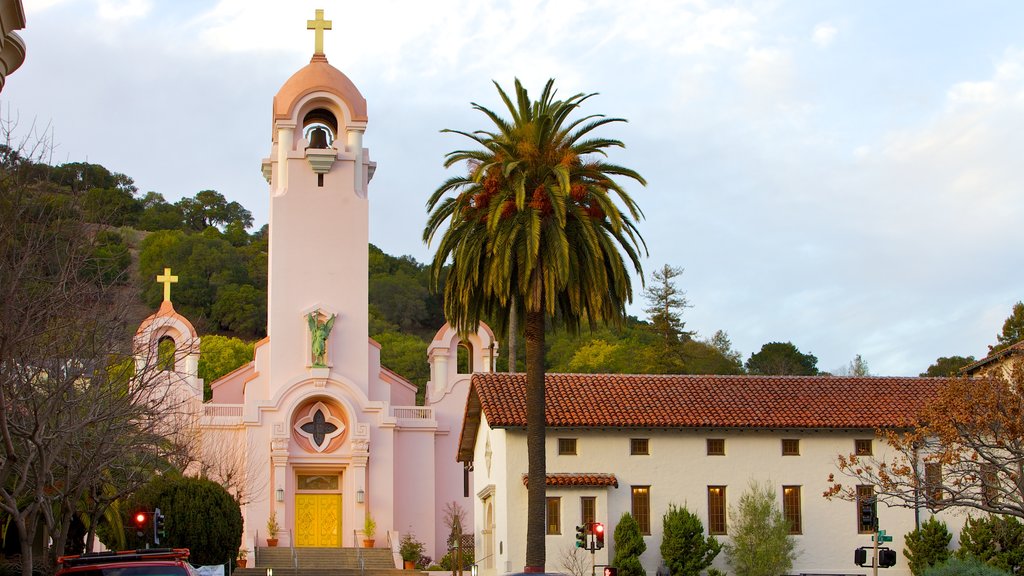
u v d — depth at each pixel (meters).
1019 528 51.44
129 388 39.38
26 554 30.92
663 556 51.66
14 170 30.22
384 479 72.50
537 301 41.66
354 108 75.94
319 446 72.12
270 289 73.69
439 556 74.00
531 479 42.12
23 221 30.44
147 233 159.62
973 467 49.56
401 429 74.88
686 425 52.84
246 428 71.00
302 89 75.69
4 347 28.17
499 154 42.59
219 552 51.88
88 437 37.00
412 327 149.75
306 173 75.06
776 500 53.31
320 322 73.12
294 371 72.75
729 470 53.56
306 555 67.31
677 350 108.81
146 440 42.66
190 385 70.31
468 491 75.94
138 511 46.22
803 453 54.09
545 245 41.81
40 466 32.28
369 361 74.88
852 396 56.22
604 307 43.00
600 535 44.38
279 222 74.31
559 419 52.41
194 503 51.56
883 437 49.84
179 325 73.88
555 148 42.88
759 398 55.59
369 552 68.31
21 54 20.31
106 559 26.39
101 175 169.50
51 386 33.56
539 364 42.44
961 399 42.97
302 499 72.12
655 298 109.56
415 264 169.50
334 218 74.81
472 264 42.69
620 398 54.78
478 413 58.34
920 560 52.31
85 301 35.44
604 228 43.28
